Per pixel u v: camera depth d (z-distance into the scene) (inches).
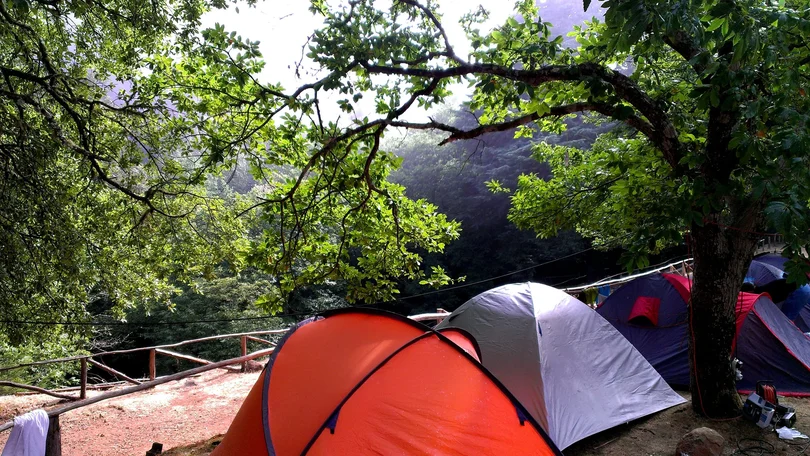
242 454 145.3
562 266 1051.9
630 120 230.7
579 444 221.3
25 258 277.4
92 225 338.3
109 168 354.9
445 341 166.7
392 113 223.6
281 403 149.4
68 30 340.8
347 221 267.9
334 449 134.0
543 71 214.2
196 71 292.5
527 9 274.2
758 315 279.4
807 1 180.2
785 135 146.6
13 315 290.8
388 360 156.3
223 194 748.6
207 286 773.3
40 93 319.0
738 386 273.7
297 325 186.1
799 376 267.7
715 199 167.0
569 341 244.8
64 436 310.8
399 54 227.0
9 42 307.3
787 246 146.9
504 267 1007.0
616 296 338.0
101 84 364.8
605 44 211.5
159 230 366.3
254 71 258.2
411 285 1035.3
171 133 346.9
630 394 245.3
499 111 284.2
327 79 202.1
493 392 154.7
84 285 345.1
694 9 145.3
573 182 335.6
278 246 265.0
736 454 203.0
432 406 145.6
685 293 304.2
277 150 287.0
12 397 390.3
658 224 176.2
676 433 223.6
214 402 366.9
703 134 261.4
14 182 256.1
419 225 268.4
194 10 289.1
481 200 984.9
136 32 326.6
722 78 158.9
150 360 410.3
